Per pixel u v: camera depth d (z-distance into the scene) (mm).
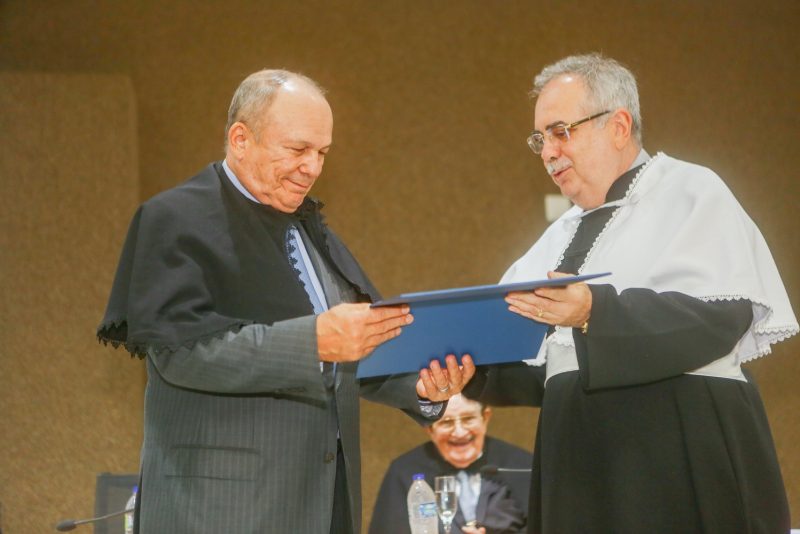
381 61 7117
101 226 6617
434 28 7160
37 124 6629
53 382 6520
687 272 2879
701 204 2977
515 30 7172
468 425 5094
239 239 2811
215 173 2939
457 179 7105
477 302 2648
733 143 7090
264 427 2658
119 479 4488
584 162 3160
